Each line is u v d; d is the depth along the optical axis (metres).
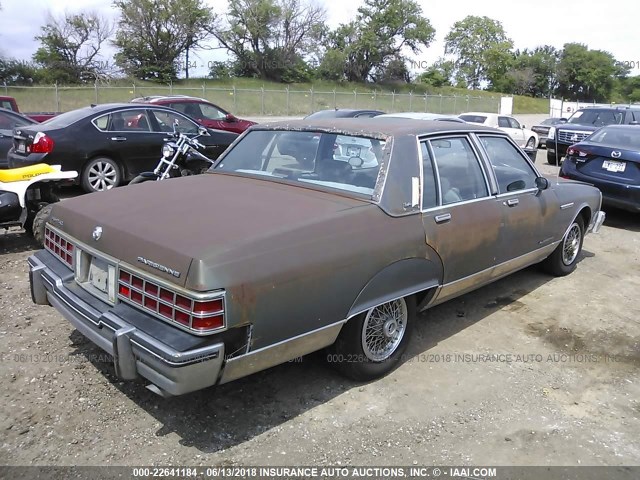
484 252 4.32
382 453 3.07
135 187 3.94
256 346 2.88
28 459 2.90
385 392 3.67
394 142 3.74
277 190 3.78
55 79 52.03
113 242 3.09
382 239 3.41
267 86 60.56
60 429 3.15
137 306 2.93
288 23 64.81
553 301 5.40
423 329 4.66
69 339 4.17
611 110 15.83
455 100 48.09
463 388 3.76
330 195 3.65
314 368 3.92
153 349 2.70
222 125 13.73
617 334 4.72
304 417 3.36
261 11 62.69
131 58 59.25
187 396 3.52
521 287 5.76
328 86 64.19
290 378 3.78
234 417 3.33
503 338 4.55
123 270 3.00
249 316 2.79
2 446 2.99
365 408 3.47
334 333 3.29
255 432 3.20
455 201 4.07
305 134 4.18
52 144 8.38
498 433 3.29
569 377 3.99
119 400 3.44
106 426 3.19
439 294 4.03
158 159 9.55
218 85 58.66
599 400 3.71
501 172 4.71
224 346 2.75
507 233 4.58
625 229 8.70
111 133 9.00
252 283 2.78
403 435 3.23
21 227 6.86
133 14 57.25
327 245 3.12
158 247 2.84
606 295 5.62
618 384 3.92
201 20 60.69
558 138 15.42
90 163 8.86
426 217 3.75
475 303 5.29
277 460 2.97
